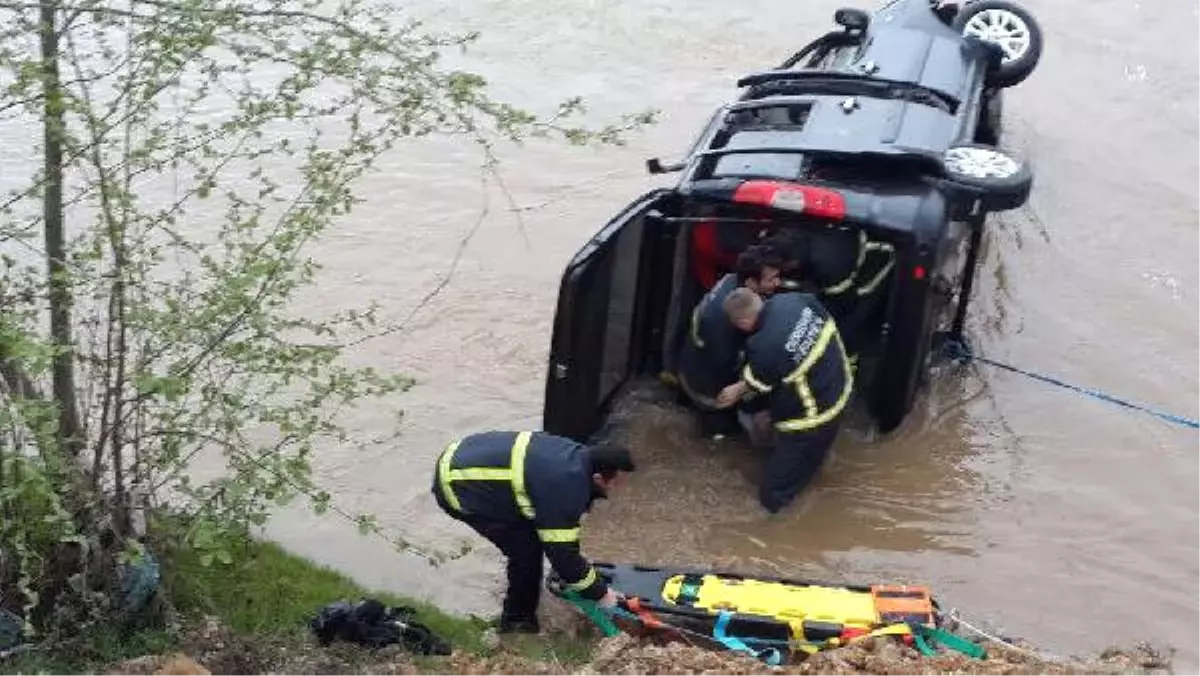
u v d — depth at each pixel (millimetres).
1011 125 11234
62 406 4664
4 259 4855
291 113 4805
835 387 6617
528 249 9500
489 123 11172
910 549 6691
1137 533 6797
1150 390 7957
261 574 6055
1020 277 9109
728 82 12078
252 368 4828
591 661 5238
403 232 9664
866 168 7008
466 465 5582
